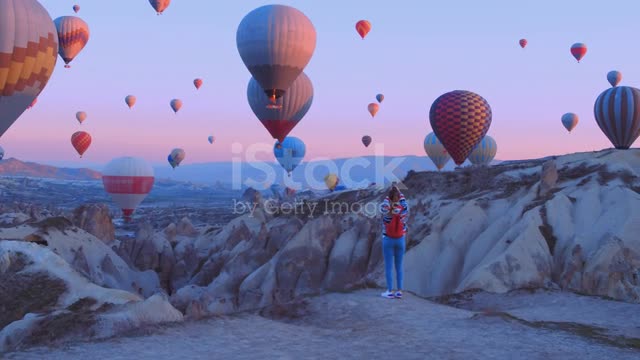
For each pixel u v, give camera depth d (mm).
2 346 12578
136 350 9969
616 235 38000
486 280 36062
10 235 58094
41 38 43188
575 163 56312
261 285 52500
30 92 43719
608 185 48219
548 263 38000
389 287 15164
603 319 15070
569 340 11242
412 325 12375
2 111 42938
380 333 11750
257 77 51156
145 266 71000
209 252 75375
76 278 30203
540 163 59281
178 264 71000
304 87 57156
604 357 10141
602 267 36219
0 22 40656
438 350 10398
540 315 15922
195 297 51188
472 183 59062
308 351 10367
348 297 15078
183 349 10219
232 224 80688
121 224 179125
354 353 10242
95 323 11797
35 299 28281
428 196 60062
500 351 10352
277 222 79250
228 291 56531
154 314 12297
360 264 50938
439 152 88312
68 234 62312
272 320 13164
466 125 60000
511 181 56312
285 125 58406
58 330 11766
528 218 42438
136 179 72625
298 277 52312
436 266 44531
